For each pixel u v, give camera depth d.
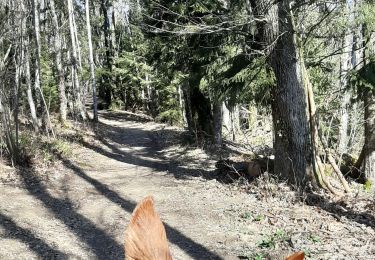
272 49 10.34
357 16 11.72
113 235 8.08
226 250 7.27
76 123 25.41
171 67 18.53
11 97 14.99
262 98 10.83
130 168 15.06
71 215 9.20
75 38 33.06
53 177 12.47
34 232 8.05
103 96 46.94
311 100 10.67
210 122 19.41
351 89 10.86
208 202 10.11
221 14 12.04
